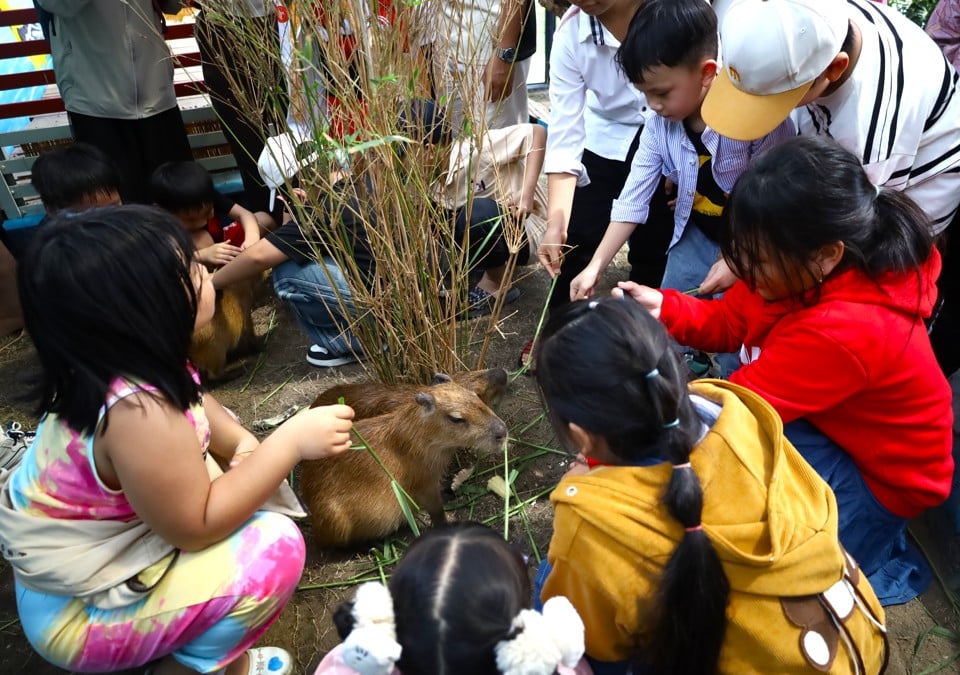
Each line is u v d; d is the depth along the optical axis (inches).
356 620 47.4
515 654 44.8
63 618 66.1
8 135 162.4
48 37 149.5
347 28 82.6
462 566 49.1
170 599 66.1
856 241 65.1
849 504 75.9
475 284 147.5
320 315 128.9
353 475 91.9
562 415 54.1
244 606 68.2
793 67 76.1
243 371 135.9
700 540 49.3
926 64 85.0
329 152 82.8
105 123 156.9
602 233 133.3
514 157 123.9
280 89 89.0
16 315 151.3
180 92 183.5
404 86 84.1
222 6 87.8
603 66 116.6
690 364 121.2
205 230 146.3
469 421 88.4
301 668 82.0
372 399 102.9
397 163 89.7
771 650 53.4
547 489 103.4
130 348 58.1
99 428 59.0
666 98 93.2
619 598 53.6
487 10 92.2
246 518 68.2
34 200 169.2
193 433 62.9
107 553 63.5
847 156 64.4
